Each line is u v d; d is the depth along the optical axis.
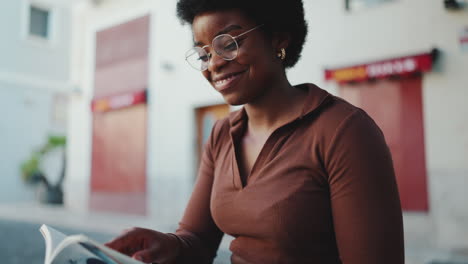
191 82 8.60
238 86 0.93
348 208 0.81
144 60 9.52
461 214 5.45
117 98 9.76
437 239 5.62
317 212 0.85
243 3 0.90
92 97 10.62
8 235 6.78
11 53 14.09
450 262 4.77
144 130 9.38
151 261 0.93
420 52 5.80
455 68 5.59
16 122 14.11
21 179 13.97
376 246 0.78
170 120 8.90
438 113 5.68
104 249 0.70
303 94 0.96
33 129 14.49
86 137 10.66
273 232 0.86
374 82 6.25
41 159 13.05
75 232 6.91
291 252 0.86
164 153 8.93
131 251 0.95
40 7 14.88
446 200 5.57
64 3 15.34
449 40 5.64
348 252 0.81
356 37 6.41
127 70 9.88
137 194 9.39
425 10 5.84
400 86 6.04
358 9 6.43
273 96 0.95
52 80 15.05
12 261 4.97
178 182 8.62
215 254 1.16
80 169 10.72
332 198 0.84
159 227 7.38
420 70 5.70
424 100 5.80
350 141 0.82
